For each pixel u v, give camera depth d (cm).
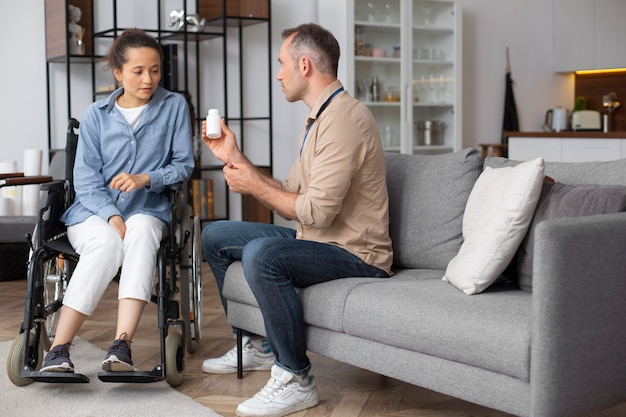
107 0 573
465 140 715
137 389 275
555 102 766
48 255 280
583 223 191
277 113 645
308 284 255
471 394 205
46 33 554
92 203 288
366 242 264
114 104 304
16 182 320
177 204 296
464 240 253
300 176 271
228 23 605
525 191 227
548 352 185
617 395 203
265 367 299
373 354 233
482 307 210
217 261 295
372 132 262
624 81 733
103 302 430
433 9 660
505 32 733
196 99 609
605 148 575
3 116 550
